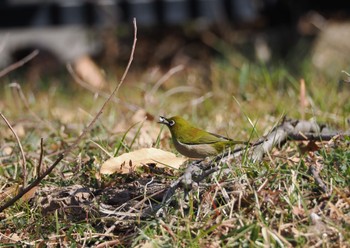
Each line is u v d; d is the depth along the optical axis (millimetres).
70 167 9492
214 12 23672
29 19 23578
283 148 9164
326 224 7062
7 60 25984
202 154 9141
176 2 23625
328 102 12773
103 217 7742
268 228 6922
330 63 22500
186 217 7406
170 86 18781
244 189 7676
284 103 13109
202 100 13570
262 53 22375
